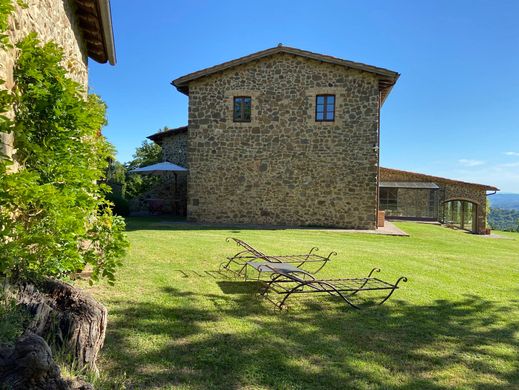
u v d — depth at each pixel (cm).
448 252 980
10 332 208
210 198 1407
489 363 342
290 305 475
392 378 306
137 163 2886
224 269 634
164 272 583
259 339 363
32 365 185
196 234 1027
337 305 485
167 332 362
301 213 1382
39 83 366
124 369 288
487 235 2038
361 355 343
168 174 1852
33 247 331
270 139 1386
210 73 1371
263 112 1385
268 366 311
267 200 1393
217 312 429
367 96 1344
